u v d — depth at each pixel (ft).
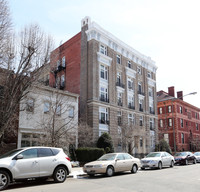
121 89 104.73
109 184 34.27
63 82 104.88
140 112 115.14
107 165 43.75
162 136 124.67
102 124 90.12
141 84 122.93
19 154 32.65
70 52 104.53
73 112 77.77
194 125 179.73
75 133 65.36
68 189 29.84
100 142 81.00
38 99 63.31
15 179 31.07
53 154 36.52
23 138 62.80
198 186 32.91
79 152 72.13
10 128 56.24
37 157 34.27
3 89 47.70
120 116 97.55
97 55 94.63
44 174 34.12
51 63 53.62
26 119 61.98
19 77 46.93
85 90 91.61
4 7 44.29
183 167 66.18
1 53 45.03
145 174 47.78
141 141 111.55
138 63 122.62
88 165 44.04
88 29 96.07
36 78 49.78
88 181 37.70
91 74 91.20
